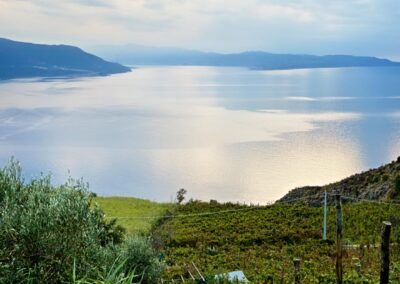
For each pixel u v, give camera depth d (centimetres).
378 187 5494
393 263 2398
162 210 5184
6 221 1064
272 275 2495
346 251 2945
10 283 1011
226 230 4116
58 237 1095
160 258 2425
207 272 2761
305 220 4325
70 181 1284
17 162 1278
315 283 2219
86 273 1087
